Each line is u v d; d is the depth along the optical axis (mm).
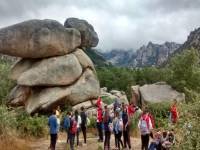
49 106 26141
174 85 34969
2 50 27109
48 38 26609
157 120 25625
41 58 27438
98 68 62812
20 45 26688
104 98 31031
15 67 28219
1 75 30219
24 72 26984
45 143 20594
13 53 27203
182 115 10773
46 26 26812
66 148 19000
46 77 26500
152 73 53031
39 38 26438
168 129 13438
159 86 35250
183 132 9922
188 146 9562
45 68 26719
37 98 26438
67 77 27031
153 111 28641
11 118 19812
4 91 28953
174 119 19781
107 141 18234
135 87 35719
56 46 26938
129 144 18297
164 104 29625
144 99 33375
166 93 33906
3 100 27766
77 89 27312
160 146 13391
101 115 20656
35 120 22734
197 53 36656
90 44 31156
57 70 26781
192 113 10609
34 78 26391
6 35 26750
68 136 19172
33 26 26688
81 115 20375
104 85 52969
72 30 28156
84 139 20266
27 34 26547
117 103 23078
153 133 15328
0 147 17078
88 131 24203
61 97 26422
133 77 53844
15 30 26719
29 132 21828
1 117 18438
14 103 27375
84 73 28484
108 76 53469
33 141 21156
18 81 26609
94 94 28078
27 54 27000
